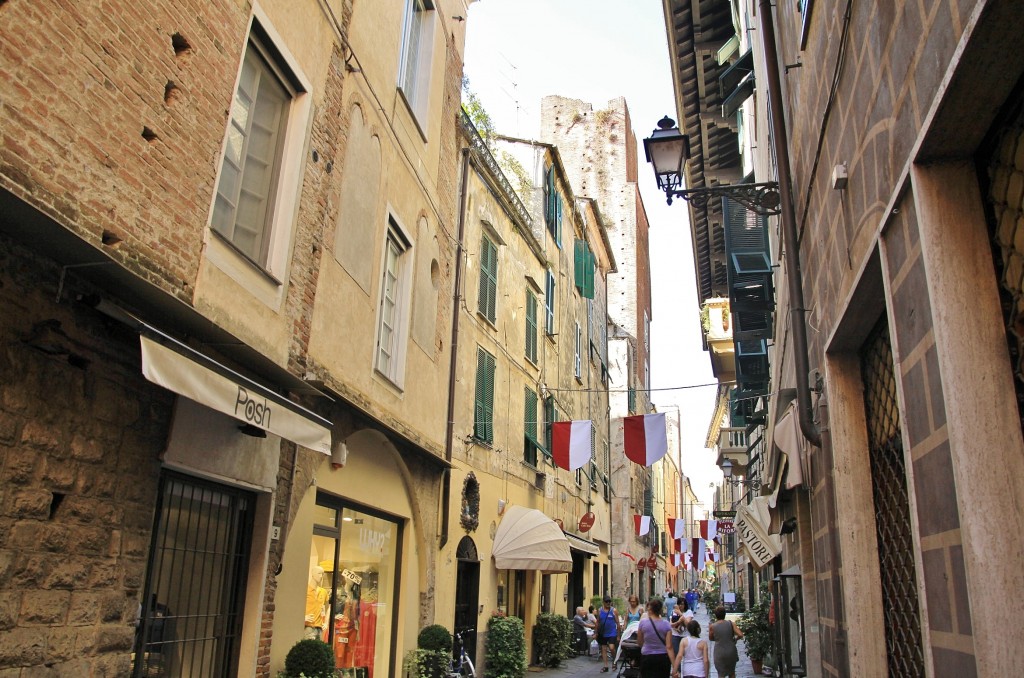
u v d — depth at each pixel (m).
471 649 14.42
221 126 6.34
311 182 8.05
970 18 2.51
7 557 4.21
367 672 10.28
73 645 4.67
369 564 10.46
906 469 3.66
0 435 4.18
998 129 2.95
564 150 45.38
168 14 5.66
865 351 5.36
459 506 13.87
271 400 5.80
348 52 9.13
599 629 19.00
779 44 8.06
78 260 4.54
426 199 12.42
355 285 9.41
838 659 5.83
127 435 5.25
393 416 10.78
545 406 21.00
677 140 7.83
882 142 3.84
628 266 43.25
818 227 5.98
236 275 6.58
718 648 13.17
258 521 7.20
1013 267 2.90
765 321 17.05
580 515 25.19
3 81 4.16
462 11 14.91
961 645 3.04
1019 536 2.78
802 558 10.44
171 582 5.98
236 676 6.79
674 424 70.88
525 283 19.56
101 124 4.93
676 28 18.02
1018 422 2.88
